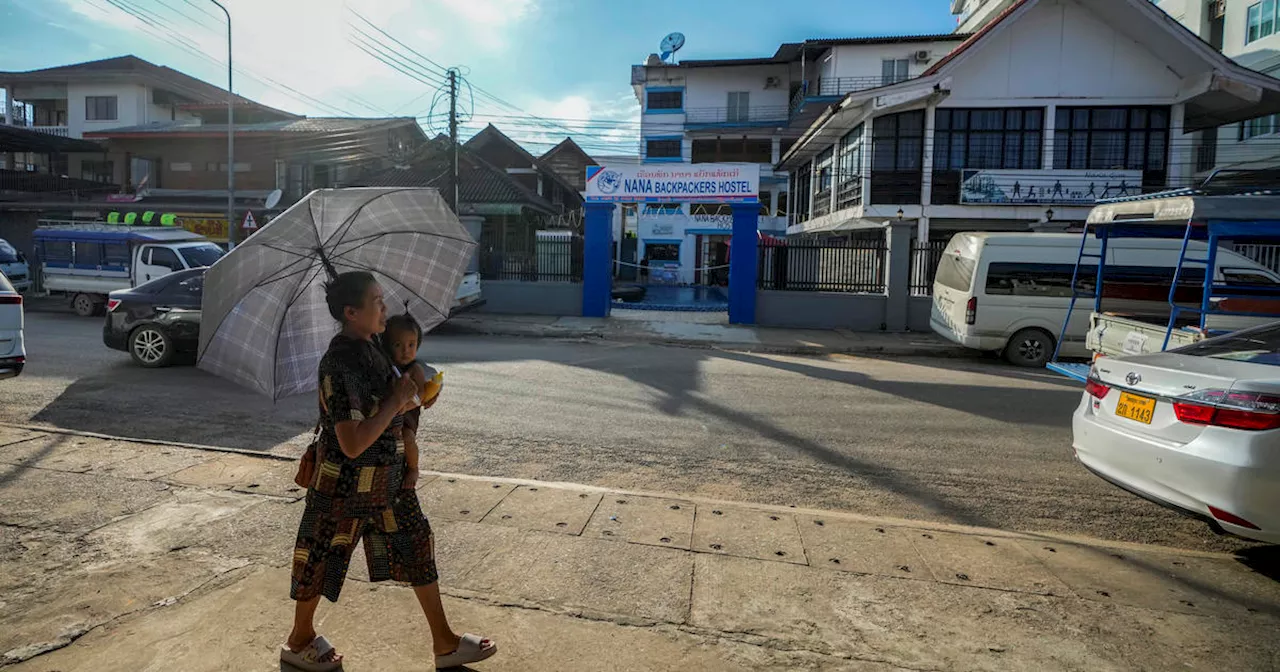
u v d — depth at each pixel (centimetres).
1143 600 339
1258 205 598
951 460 599
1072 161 2081
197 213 2647
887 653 285
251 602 308
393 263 329
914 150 2123
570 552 369
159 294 933
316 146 2959
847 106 2103
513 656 273
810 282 1641
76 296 1644
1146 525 467
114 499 428
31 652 266
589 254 1720
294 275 292
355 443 231
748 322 1638
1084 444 463
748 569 356
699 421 712
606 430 666
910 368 1138
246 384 296
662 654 278
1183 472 382
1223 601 341
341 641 279
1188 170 2080
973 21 3366
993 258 1192
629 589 331
